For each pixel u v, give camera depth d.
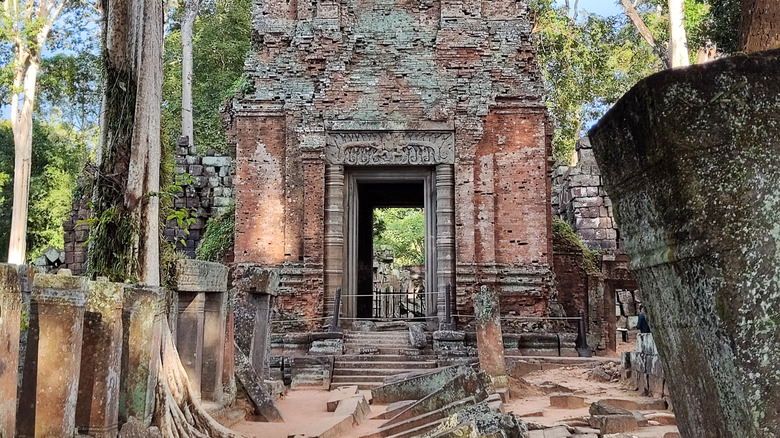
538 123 18.94
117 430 6.07
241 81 19.42
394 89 18.89
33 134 35.44
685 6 20.92
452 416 7.20
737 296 2.48
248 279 12.47
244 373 10.27
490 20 19.47
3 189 34.81
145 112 8.37
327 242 18.36
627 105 2.82
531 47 19.27
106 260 8.05
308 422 9.90
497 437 6.04
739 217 2.53
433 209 18.88
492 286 18.16
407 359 15.80
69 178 35.31
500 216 18.69
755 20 9.05
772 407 2.41
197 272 8.92
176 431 7.01
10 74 28.39
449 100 18.70
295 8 19.64
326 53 19.05
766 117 2.56
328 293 18.17
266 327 12.60
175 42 34.97
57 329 5.38
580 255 21.78
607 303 21.17
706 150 2.57
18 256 28.41
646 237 2.92
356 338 17.03
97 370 5.87
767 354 2.45
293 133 18.73
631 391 12.79
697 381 2.76
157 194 8.21
